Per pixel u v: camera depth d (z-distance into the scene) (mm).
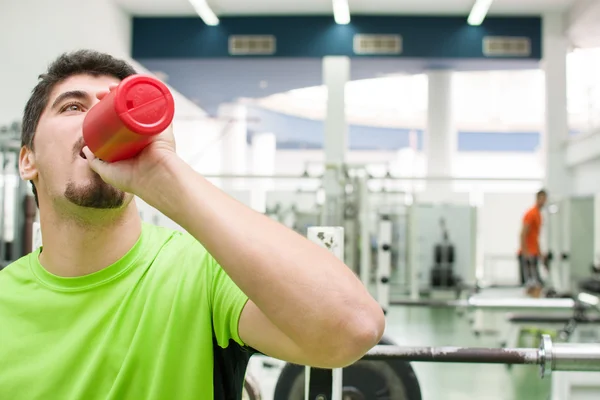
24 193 3562
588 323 3672
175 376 789
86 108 813
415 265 6441
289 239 660
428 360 1226
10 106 4633
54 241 838
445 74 8578
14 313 833
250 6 7598
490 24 7785
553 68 7746
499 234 8062
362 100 16969
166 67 8742
